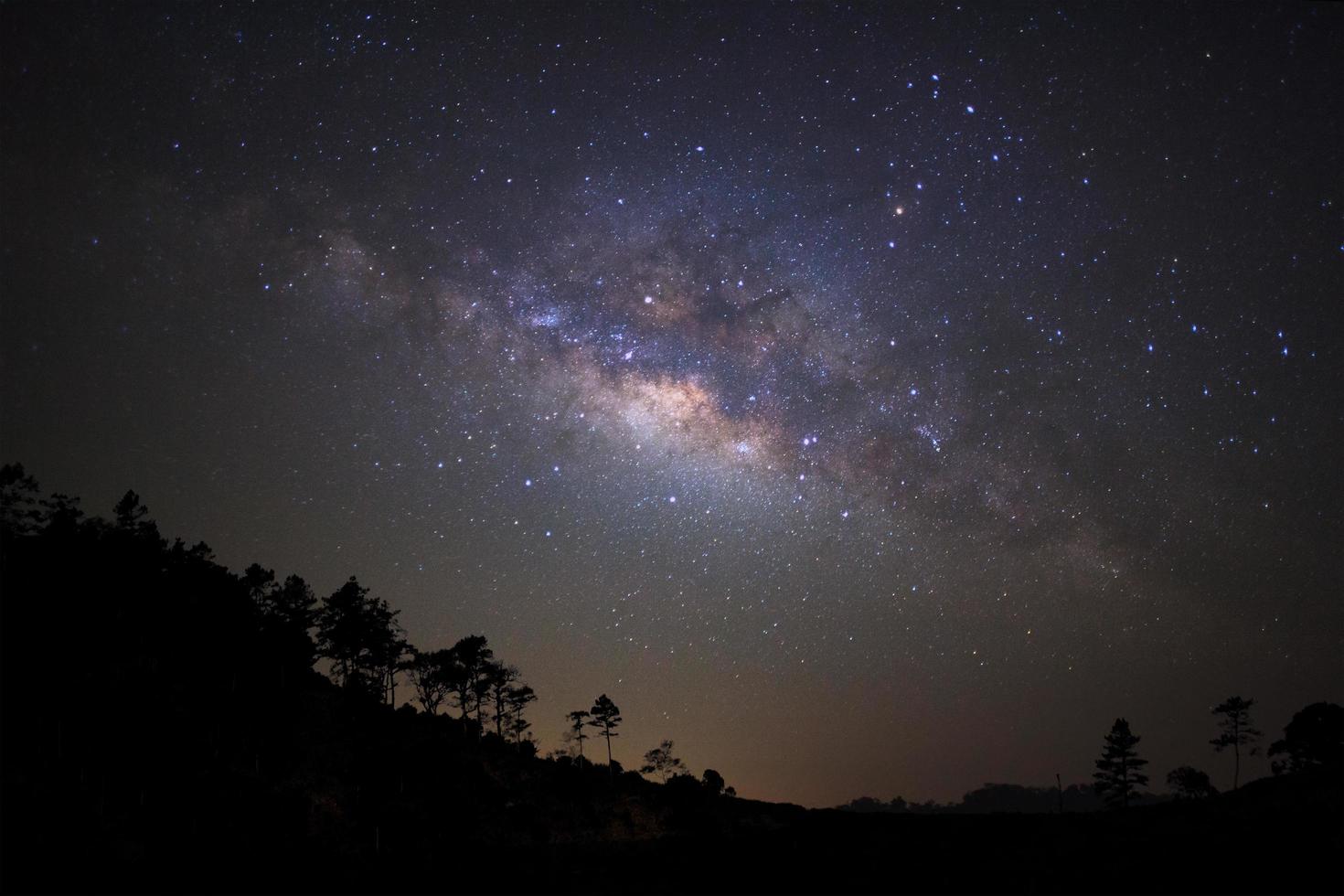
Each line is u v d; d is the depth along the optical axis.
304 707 76.56
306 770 67.56
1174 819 63.12
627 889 57.06
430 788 72.12
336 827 61.75
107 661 66.00
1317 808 58.16
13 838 47.47
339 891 52.56
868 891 53.38
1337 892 44.44
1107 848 57.12
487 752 85.69
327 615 85.06
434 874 58.19
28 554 68.75
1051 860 55.91
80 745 57.06
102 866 47.94
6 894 43.69
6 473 70.06
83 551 70.31
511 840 68.25
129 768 57.00
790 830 72.62
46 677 61.22
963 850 61.03
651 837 76.75
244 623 79.50
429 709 90.69
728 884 57.34
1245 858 50.69
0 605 63.72
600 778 90.12
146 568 74.50
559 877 59.84
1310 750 76.38
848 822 73.50
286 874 53.22
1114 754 87.69
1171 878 49.12
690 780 93.38
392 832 63.50
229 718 68.31
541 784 82.69
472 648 91.94
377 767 72.19
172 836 52.78
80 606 67.69
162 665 69.56
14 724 56.38
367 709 82.88
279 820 58.88
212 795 58.25
